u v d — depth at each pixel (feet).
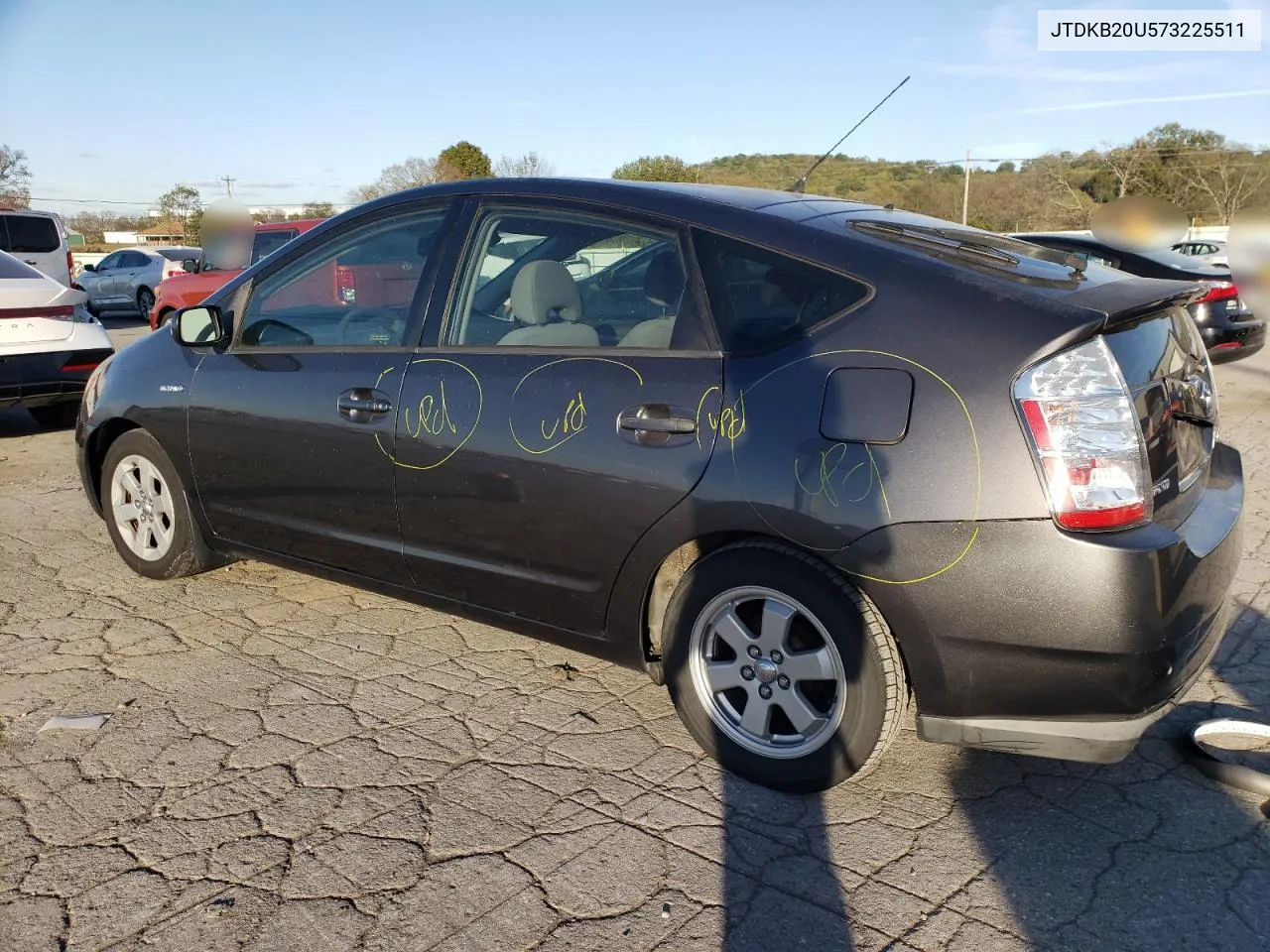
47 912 7.84
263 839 8.81
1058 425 7.90
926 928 7.75
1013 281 8.76
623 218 10.31
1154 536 8.01
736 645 9.62
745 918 7.84
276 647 12.96
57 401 24.14
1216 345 30.89
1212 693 11.68
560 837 8.87
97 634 13.26
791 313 9.16
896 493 8.28
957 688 8.45
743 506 8.93
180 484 14.06
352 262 12.23
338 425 11.66
